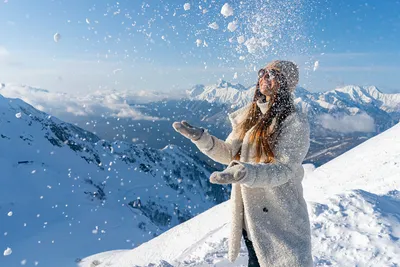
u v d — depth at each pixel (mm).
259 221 1884
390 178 8812
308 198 9258
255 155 1874
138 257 11695
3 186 120188
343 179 11914
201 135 1990
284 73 1845
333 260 4043
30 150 156000
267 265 1869
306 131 1786
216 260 4051
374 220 4676
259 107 1969
